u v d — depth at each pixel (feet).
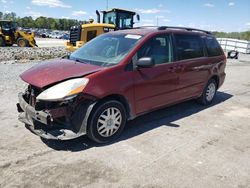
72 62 15.46
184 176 11.71
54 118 13.03
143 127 17.03
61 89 12.77
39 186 10.61
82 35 52.85
